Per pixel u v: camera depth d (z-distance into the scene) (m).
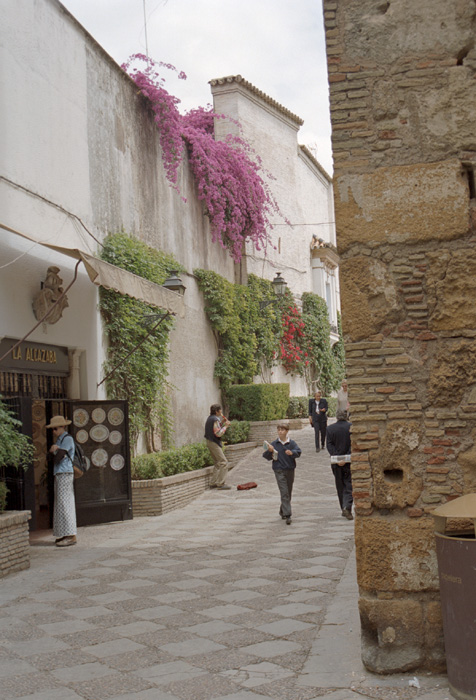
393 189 5.32
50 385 12.06
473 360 5.13
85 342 12.84
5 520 8.41
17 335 10.70
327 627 5.93
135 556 9.27
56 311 11.45
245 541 10.00
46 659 5.44
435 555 5.05
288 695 4.60
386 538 5.11
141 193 16.00
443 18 5.34
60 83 12.39
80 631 6.10
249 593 7.14
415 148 5.33
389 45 5.39
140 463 13.34
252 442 20.22
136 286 11.26
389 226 5.31
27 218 11.00
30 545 10.55
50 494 12.18
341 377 32.91
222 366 20.62
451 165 5.26
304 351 27.72
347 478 11.41
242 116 24.34
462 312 5.17
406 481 5.14
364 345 5.30
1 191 10.30
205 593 7.20
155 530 11.32
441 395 5.16
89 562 9.01
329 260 31.06
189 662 5.26
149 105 16.72
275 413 22.39
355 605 6.54
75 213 12.71
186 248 18.75
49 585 7.84
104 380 13.04
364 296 5.32
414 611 4.99
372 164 5.37
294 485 15.55
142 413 14.84
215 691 4.71
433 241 5.27
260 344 23.50
